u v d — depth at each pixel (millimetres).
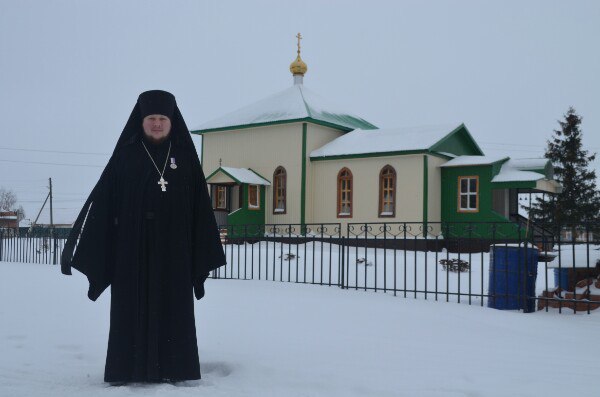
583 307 8086
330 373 4535
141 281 4402
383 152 24359
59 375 4609
